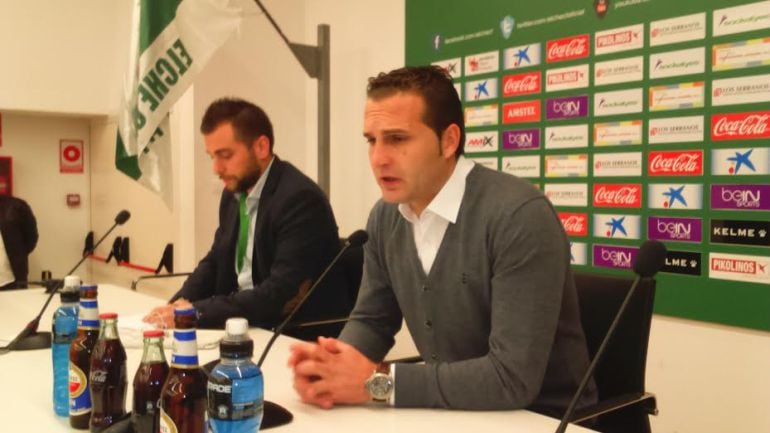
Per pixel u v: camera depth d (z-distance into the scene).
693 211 2.11
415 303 1.36
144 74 2.85
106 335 1.00
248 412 0.83
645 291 1.40
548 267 1.16
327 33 3.24
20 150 4.25
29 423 1.06
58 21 3.88
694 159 2.10
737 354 2.05
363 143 3.40
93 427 1.00
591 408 1.22
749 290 1.98
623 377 1.40
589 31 2.37
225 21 2.90
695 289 2.12
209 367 1.19
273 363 1.43
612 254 2.35
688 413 2.19
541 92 2.55
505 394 1.11
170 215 3.62
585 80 2.39
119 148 3.00
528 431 1.02
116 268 4.25
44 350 1.55
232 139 2.05
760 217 1.95
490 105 2.75
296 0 3.72
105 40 4.07
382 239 1.45
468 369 1.13
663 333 2.25
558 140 2.50
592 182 2.40
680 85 2.12
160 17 2.84
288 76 3.71
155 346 0.90
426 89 1.21
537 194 1.23
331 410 1.12
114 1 4.08
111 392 0.99
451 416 1.09
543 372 1.15
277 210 2.05
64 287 1.13
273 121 3.66
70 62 3.94
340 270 2.17
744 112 1.97
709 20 2.04
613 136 2.32
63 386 1.09
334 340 1.22
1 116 4.16
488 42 2.74
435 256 1.30
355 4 3.42
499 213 1.20
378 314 1.47
